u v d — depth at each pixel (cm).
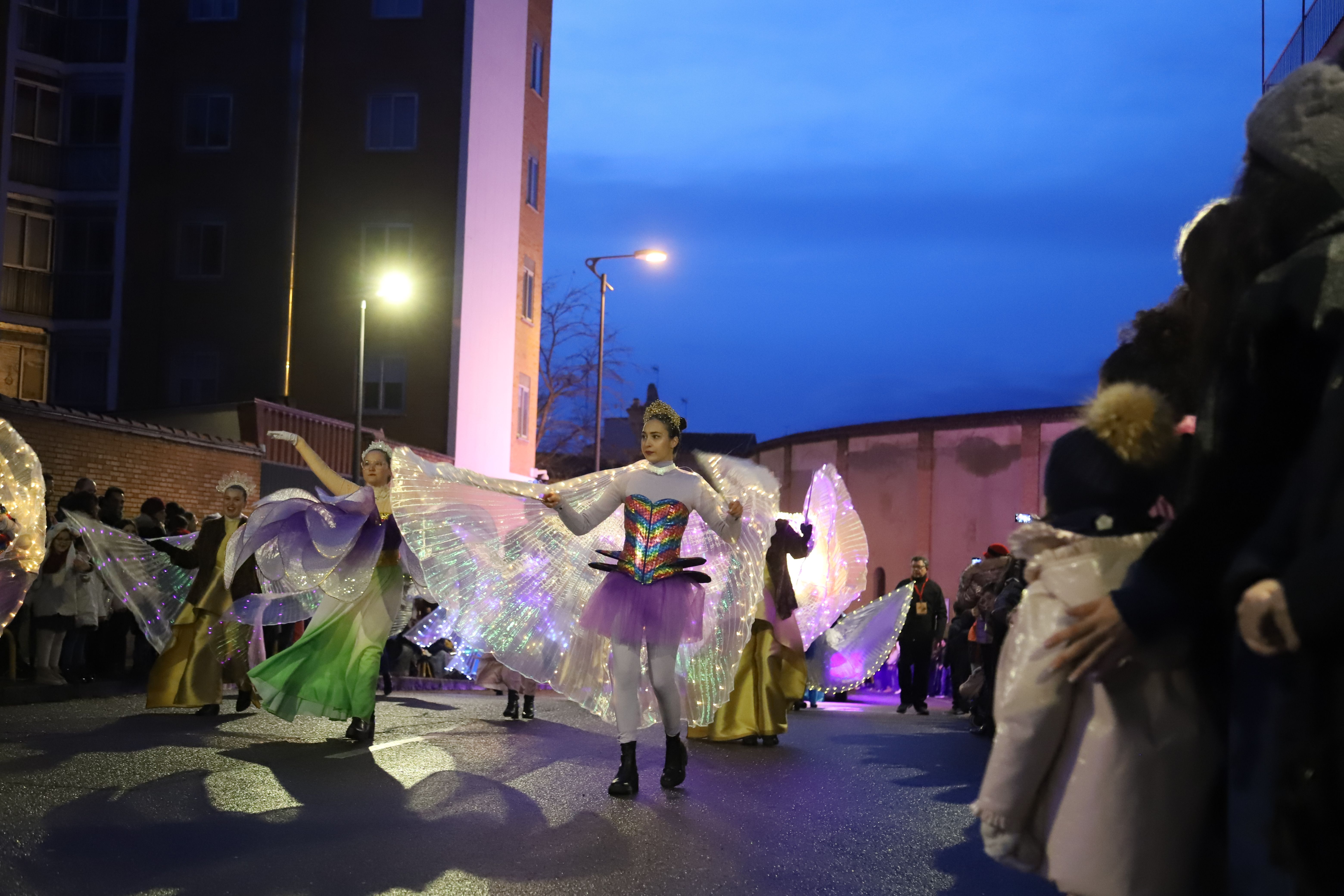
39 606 1240
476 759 812
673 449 763
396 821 595
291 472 2577
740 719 980
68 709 1038
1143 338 319
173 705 998
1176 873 263
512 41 3784
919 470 3700
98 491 1977
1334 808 213
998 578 1344
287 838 548
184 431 2186
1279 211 250
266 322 3472
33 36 3469
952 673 1650
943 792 750
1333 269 234
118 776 688
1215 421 251
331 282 3494
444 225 3491
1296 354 237
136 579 1153
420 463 825
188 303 3491
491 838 564
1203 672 268
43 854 497
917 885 499
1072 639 261
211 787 666
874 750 979
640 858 532
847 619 1330
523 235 3919
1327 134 246
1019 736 282
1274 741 226
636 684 714
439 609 982
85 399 3497
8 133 3397
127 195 3491
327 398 3478
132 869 483
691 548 826
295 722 985
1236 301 255
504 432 3825
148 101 3503
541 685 892
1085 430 307
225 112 3512
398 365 3475
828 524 1167
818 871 520
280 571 898
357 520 869
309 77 3525
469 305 3547
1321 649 217
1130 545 287
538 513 830
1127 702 269
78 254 3509
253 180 3497
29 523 743
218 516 1034
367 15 3531
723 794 716
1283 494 229
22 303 3434
